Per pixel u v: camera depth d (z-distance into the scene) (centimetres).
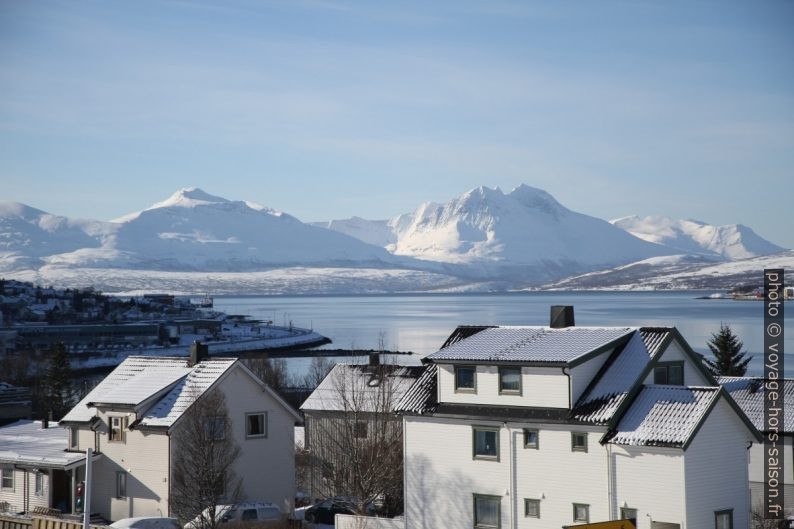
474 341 7756
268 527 7925
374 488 8419
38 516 8981
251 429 9288
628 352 7200
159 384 9306
